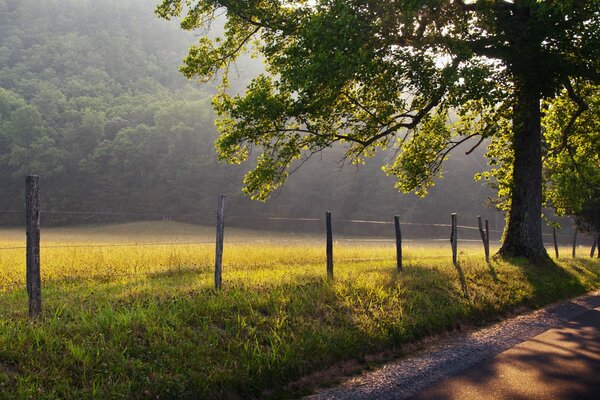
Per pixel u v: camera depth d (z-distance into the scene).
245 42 16.41
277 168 14.88
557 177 20.67
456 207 80.00
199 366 5.43
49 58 169.00
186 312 6.63
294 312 7.29
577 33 13.02
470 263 13.91
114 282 10.03
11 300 7.78
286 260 14.70
